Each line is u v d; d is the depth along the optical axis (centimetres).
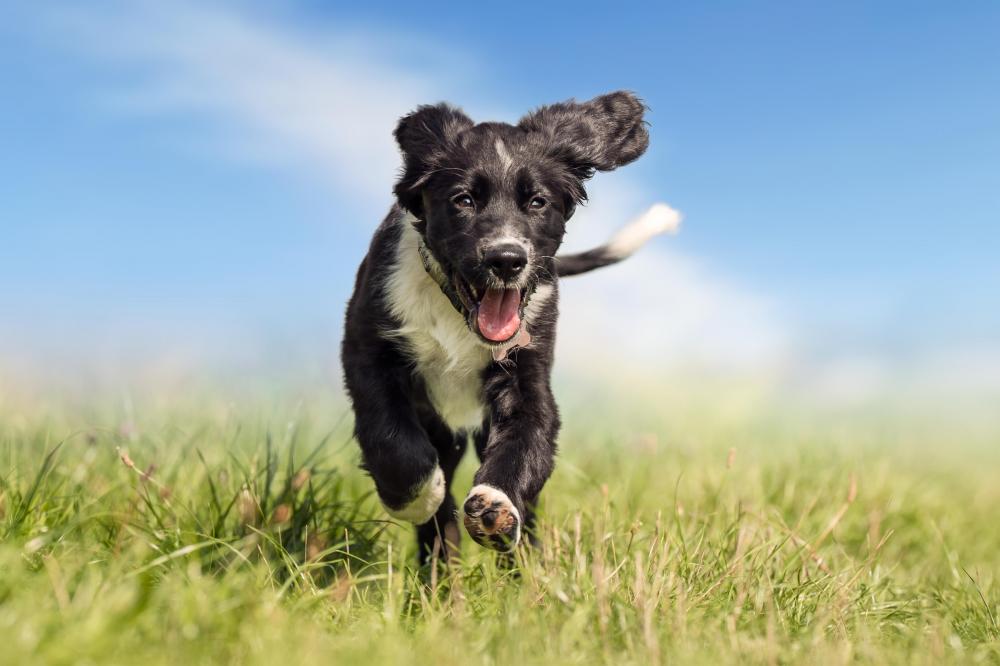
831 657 266
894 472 584
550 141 375
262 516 365
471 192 357
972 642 314
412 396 389
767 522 383
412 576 331
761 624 297
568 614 284
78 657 208
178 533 325
